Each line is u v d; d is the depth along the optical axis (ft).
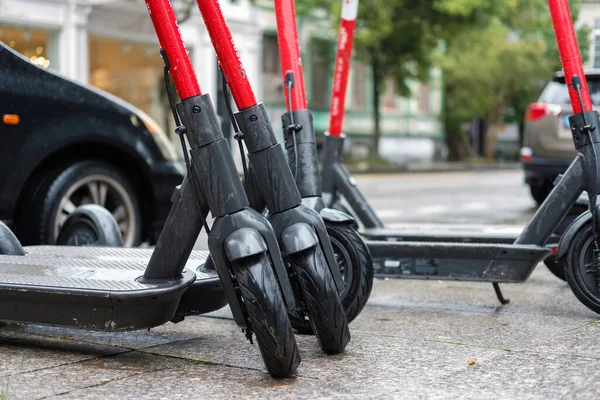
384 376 10.16
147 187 20.62
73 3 66.49
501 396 9.25
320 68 103.30
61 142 18.61
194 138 10.03
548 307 15.17
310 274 10.50
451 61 110.63
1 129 17.74
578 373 10.18
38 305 11.22
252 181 10.94
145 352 11.65
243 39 84.48
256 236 9.71
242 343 12.24
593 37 21.56
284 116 12.82
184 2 69.26
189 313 11.68
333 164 17.54
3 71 17.98
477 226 18.30
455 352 11.45
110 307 10.69
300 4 95.30
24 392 9.61
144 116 20.51
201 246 16.48
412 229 17.71
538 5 100.12
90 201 19.42
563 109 36.04
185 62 10.05
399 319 14.11
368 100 112.68
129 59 73.10
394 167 99.96
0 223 13.69
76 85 19.15
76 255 13.51
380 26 95.30
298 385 9.78
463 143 132.46
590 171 13.56
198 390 9.64
